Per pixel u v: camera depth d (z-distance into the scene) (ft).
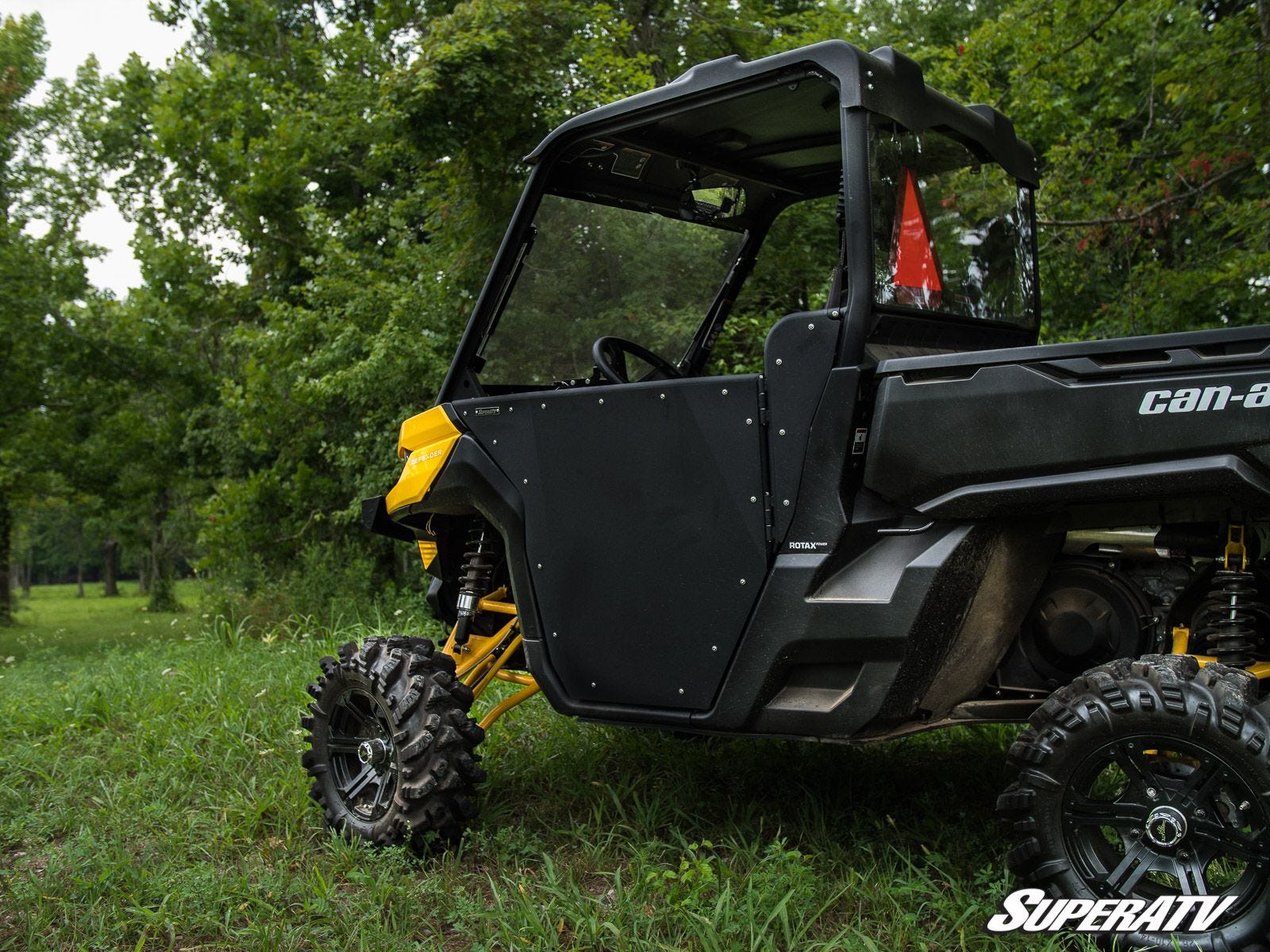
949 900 9.25
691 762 13.16
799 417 9.50
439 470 11.91
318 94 52.34
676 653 10.25
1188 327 24.93
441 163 35.76
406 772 11.20
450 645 12.73
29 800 14.05
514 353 12.23
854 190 9.28
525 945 8.93
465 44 31.96
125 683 20.51
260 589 37.32
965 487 8.93
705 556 10.03
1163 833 8.16
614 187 12.25
